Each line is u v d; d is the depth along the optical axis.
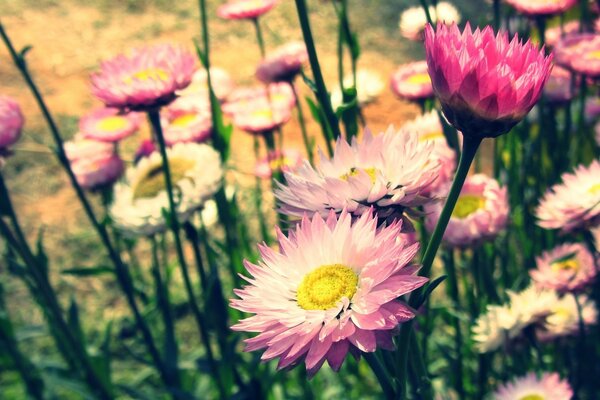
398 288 0.22
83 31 1.19
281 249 0.25
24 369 0.47
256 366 0.46
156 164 0.41
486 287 0.40
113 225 0.42
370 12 1.19
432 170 0.26
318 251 0.24
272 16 1.21
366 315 0.23
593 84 0.42
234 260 0.43
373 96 0.53
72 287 0.73
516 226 0.46
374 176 0.26
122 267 0.43
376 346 0.24
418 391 0.28
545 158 0.49
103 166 0.49
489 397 0.44
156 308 0.48
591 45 0.41
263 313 0.23
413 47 1.09
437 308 0.42
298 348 0.23
